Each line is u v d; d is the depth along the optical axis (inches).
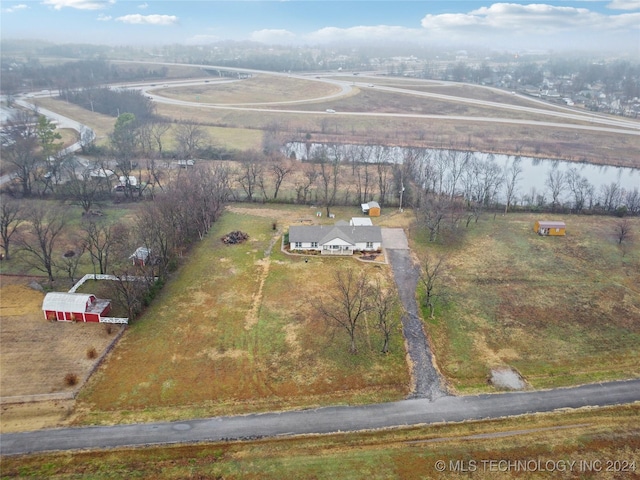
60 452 1711.4
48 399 1956.2
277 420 1865.2
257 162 4837.6
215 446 1744.6
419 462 1672.0
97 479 1603.1
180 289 2797.7
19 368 2123.5
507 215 4008.4
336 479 1604.3
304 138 6579.7
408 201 4207.7
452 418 1881.2
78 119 7160.4
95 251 3189.0
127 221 3686.0
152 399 1964.8
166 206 3154.5
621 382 2087.8
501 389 2044.8
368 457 1694.1
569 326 2487.7
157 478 1610.5
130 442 1756.9
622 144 6441.9
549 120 7726.4
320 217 3900.1
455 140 6579.7
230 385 2048.5
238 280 2898.6
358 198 4256.9
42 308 2491.4
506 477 1614.2
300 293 2760.8
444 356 2257.6
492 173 4510.3
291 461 1679.4
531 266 3120.1
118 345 2300.7
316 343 2325.3
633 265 3134.8
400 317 2546.8
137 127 5994.1
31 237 3388.3
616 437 1780.3
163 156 5359.3
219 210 3897.6
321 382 2074.3
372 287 2805.1
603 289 2844.5
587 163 5792.3
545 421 1863.9
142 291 2642.7
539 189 4783.5
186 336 2368.4
